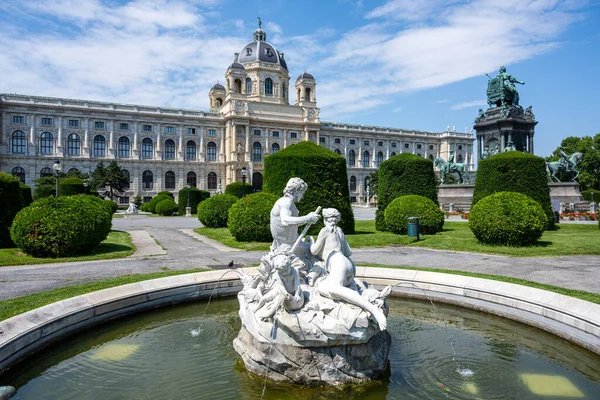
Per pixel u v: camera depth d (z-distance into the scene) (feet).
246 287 18.69
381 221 68.13
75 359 17.97
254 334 15.94
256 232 54.13
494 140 118.42
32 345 16.85
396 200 62.95
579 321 18.08
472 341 20.10
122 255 43.21
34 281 29.37
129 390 15.19
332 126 292.81
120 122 231.09
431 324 22.58
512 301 21.75
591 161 211.20
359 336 14.84
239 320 23.09
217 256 42.78
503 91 118.21
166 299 24.11
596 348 17.13
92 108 221.87
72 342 19.03
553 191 108.27
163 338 20.27
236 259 40.37
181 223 101.96
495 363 17.53
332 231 17.56
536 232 45.70
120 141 231.71
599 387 15.43
